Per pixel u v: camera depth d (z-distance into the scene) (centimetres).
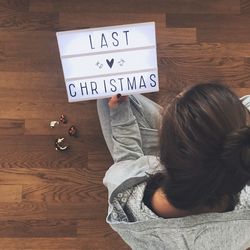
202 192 69
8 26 150
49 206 139
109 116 118
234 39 152
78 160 142
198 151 66
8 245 136
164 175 76
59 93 146
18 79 147
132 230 85
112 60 110
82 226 138
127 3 153
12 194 139
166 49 150
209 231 82
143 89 115
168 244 86
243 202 81
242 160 64
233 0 154
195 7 154
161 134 71
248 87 150
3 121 144
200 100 68
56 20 151
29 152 142
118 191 88
